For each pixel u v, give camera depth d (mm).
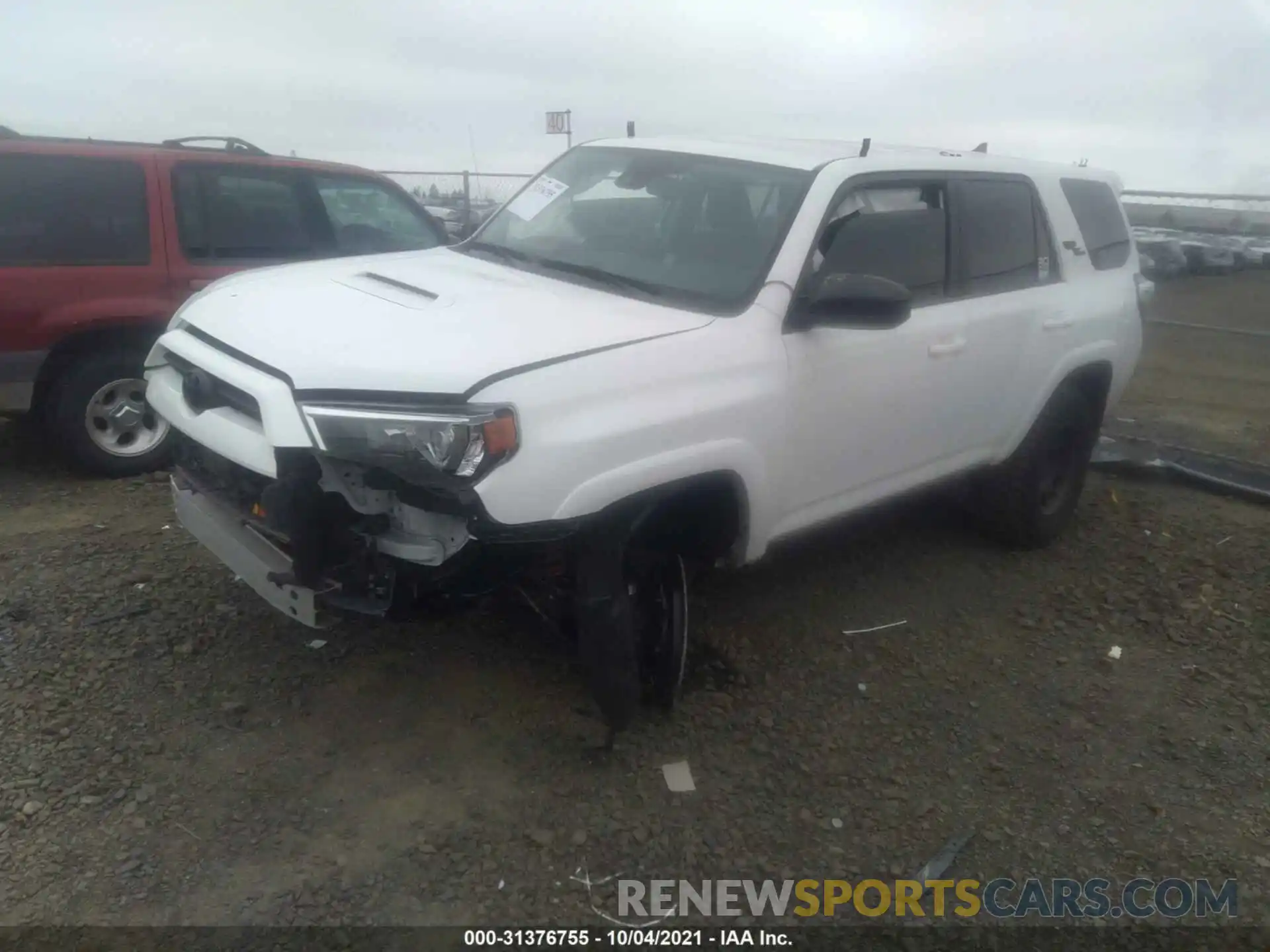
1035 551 5551
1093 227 5523
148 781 3275
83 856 2951
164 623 4172
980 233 4637
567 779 3426
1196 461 7000
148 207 5785
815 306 3619
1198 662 4492
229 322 3434
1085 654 4508
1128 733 3945
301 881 2920
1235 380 10516
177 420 3439
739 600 4762
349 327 3211
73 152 5574
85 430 5742
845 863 3162
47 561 4664
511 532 2922
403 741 3562
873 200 4133
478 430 2822
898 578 5113
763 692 4023
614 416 3090
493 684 3908
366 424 2842
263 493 3127
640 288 3809
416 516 3018
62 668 3820
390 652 4066
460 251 4582
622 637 3291
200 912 2789
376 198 6902
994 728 3916
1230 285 15898
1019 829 3371
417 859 3031
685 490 3371
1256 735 3980
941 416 4422
